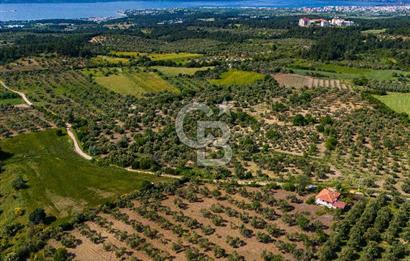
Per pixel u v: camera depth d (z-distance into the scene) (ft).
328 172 472.44
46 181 475.72
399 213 372.99
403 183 440.45
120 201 417.90
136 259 335.26
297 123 606.55
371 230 348.79
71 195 445.78
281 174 471.62
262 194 423.64
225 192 433.48
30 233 378.73
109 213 405.59
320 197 404.77
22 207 428.15
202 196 428.56
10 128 645.92
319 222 369.91
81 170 501.15
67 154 558.56
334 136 561.02
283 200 409.28
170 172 485.15
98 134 614.75
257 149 536.83
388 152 517.55
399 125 598.75
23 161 529.86
